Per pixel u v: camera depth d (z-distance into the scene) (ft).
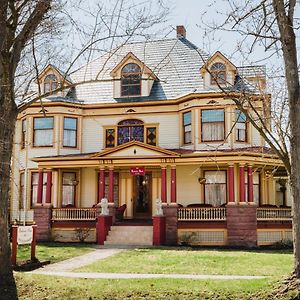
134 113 89.97
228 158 75.61
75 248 67.41
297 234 31.86
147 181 87.97
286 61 33.40
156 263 49.88
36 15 36.88
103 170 82.07
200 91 84.02
